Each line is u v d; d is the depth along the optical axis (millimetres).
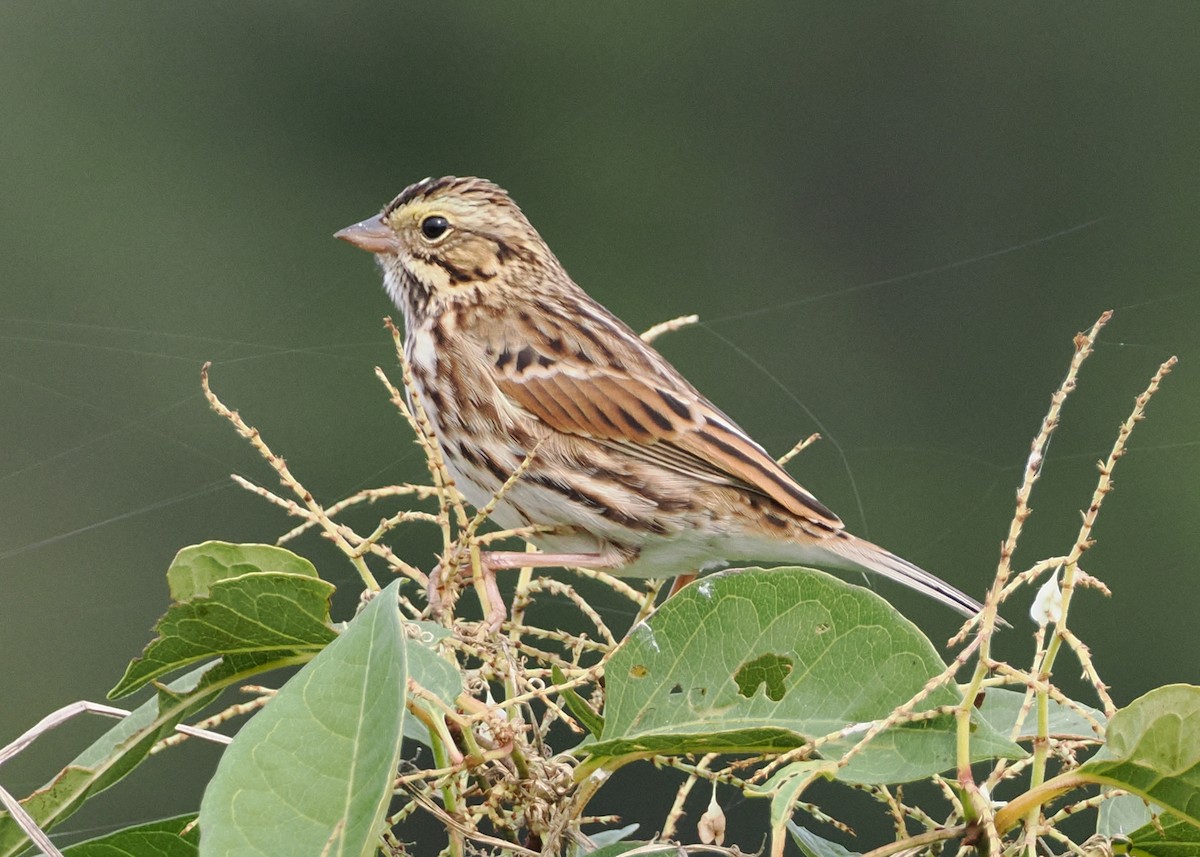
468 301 7996
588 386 7621
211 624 4441
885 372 15680
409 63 16734
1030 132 15891
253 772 3504
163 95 16406
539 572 11281
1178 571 13797
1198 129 15680
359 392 14523
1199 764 3775
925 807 11234
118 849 4480
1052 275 15664
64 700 12320
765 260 16406
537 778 4332
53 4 16156
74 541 13000
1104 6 15891
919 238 16234
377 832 3387
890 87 16438
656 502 7477
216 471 13539
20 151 15969
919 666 4109
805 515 7395
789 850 6934
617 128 16938
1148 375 14812
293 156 16562
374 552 4684
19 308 15500
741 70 16875
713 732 4078
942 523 14695
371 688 3588
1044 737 3920
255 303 15898
